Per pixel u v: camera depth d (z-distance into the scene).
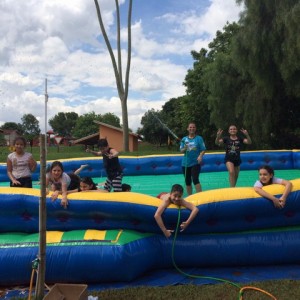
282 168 10.43
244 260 4.41
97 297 3.57
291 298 3.48
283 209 4.39
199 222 4.40
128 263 3.98
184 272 4.32
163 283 4.01
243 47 17.47
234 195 4.37
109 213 4.32
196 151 6.45
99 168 9.67
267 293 3.57
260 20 16.92
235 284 3.83
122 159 9.84
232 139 6.83
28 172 5.44
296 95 17.38
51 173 4.92
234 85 19.92
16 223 4.47
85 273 3.98
